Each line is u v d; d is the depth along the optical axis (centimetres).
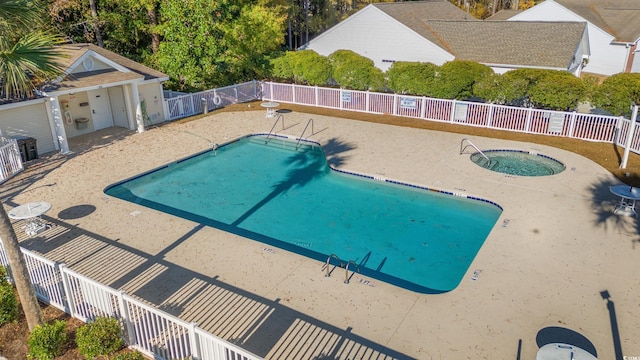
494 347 770
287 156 1912
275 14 3531
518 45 2777
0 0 683
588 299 892
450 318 846
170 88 2962
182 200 1501
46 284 903
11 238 746
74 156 1814
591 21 3669
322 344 779
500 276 975
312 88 2584
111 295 783
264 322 838
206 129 2194
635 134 1717
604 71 3750
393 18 3016
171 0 2431
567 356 627
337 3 6041
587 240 1116
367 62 2548
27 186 1509
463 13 4219
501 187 1456
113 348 738
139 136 2083
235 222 1350
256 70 2973
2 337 820
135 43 3297
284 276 992
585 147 1817
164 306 888
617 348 762
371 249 1192
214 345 668
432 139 1972
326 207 1437
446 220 1328
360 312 866
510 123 2067
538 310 863
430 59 2961
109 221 1261
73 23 2914
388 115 2388
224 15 2709
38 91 1738
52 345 746
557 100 1981
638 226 1177
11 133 1717
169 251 1101
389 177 1566
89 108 2133
